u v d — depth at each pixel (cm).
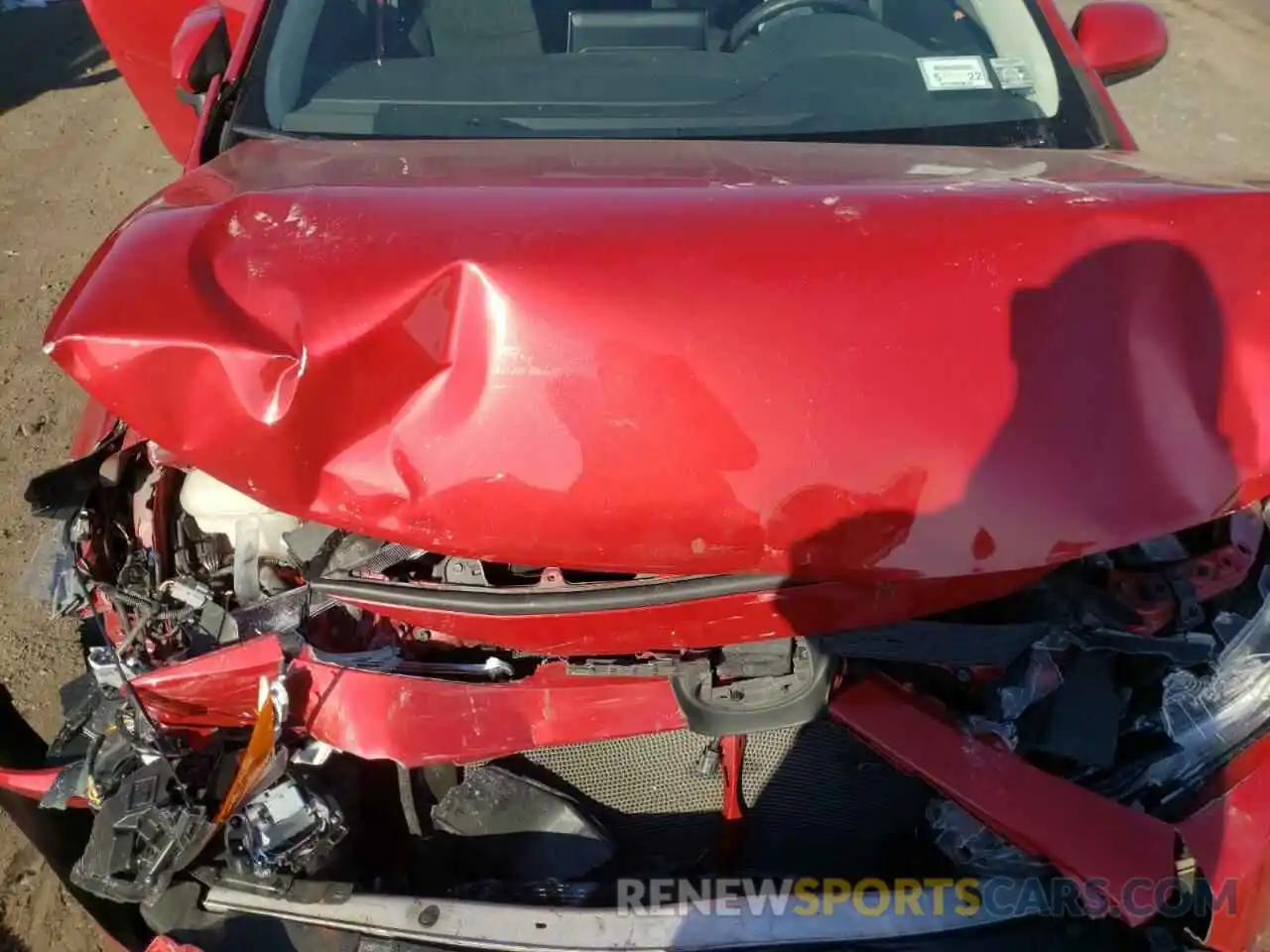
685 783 192
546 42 235
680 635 161
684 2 238
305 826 177
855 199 152
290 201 153
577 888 183
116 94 701
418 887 190
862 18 239
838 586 154
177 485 200
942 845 186
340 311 138
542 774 194
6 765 204
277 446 141
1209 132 647
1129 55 261
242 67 235
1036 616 178
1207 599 185
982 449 142
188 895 176
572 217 146
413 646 188
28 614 320
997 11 244
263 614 182
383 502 142
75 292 147
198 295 142
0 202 556
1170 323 152
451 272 139
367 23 236
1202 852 165
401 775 191
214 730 187
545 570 169
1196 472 150
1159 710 184
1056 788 169
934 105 225
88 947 243
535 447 138
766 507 139
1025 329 144
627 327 137
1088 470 145
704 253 141
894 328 141
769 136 216
